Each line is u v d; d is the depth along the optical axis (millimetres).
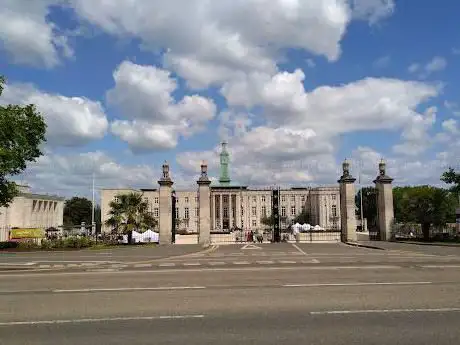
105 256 27406
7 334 7812
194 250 31734
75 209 135500
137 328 8078
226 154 101250
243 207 88875
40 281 15219
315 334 7484
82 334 7730
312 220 84812
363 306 9758
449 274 15625
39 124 38406
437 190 41500
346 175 40656
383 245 34031
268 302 10375
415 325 8023
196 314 9188
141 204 45688
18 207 91938
